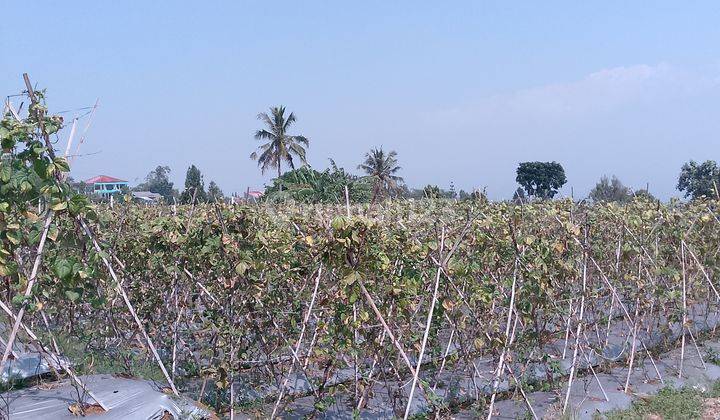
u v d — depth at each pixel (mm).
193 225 7090
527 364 7797
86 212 5840
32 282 5789
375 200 8320
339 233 5992
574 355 7676
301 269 6844
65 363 6484
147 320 7836
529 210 8945
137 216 8430
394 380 7652
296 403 7523
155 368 7832
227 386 6688
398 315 6926
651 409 7898
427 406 7387
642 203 11102
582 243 8391
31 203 6074
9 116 5395
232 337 6719
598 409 7641
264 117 55375
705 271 10562
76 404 6188
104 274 6387
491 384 7277
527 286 7387
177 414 6363
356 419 6551
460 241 6832
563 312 7754
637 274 9406
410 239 6742
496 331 7289
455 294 7012
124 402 6418
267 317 6973
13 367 7137
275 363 7098
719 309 11039
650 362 9438
